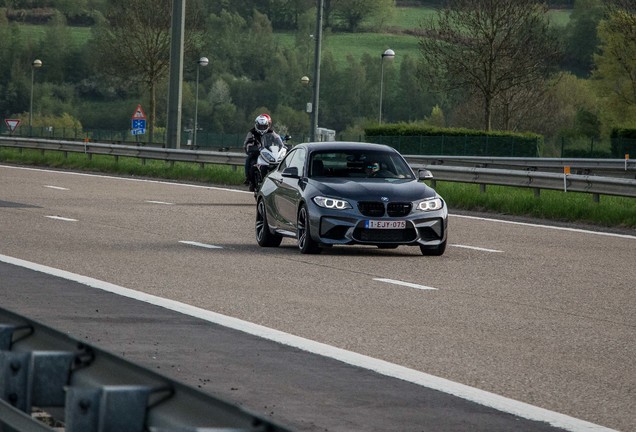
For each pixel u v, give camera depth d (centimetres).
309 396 1744
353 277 3272
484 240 4559
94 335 2217
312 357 2055
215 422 1010
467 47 15638
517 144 14212
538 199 5950
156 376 1099
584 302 2895
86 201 6081
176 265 3459
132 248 3912
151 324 2366
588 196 6762
